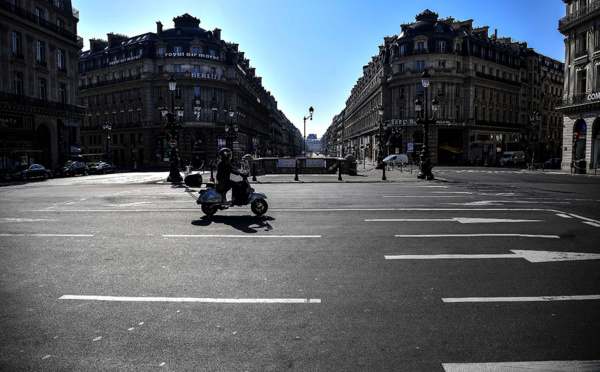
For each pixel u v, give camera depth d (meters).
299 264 5.66
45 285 4.83
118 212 10.57
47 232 7.97
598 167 34.22
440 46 56.84
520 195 14.66
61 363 3.10
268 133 109.25
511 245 6.73
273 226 8.45
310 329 3.65
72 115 40.91
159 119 57.19
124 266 5.60
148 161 57.78
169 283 4.89
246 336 3.52
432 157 56.91
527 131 69.88
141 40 58.41
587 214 9.97
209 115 58.31
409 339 3.47
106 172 42.03
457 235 7.51
